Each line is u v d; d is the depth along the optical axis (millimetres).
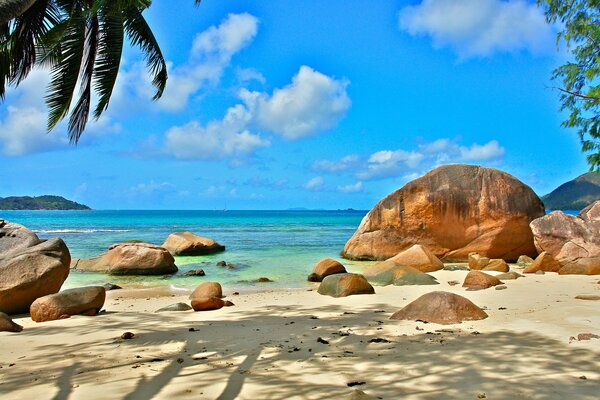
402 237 18875
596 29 12148
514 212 17672
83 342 6211
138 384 4387
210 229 45531
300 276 15109
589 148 12570
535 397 3859
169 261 16297
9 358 5418
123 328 7137
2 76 9234
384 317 7727
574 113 12656
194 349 5762
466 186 18391
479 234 17969
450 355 5180
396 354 5301
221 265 17547
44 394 4129
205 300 8977
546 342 5676
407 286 11695
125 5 9836
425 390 4090
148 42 12586
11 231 10227
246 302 9867
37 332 6926
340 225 55938
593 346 5449
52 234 37219
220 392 4145
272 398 3977
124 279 14953
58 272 9336
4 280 8734
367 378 4469
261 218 90188
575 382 4211
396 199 19172
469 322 6953
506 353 5211
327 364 4973
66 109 10547
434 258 15211
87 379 4566
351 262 18812
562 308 7988
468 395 3941
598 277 12539
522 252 17891
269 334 6574
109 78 11227
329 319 7688
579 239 14891
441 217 18375
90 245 26188
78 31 10180
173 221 70500
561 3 12750
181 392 4148
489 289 10648
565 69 12859
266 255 21094
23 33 9539
